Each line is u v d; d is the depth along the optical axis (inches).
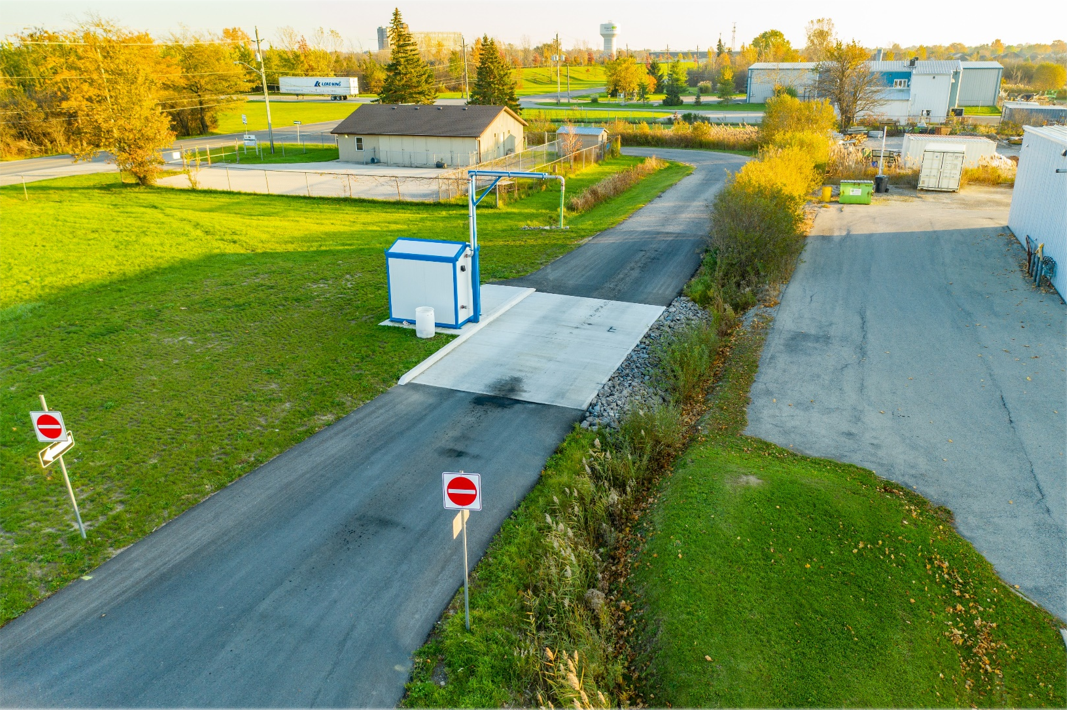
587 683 296.2
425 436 500.7
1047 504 425.7
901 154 1648.6
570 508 410.6
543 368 620.1
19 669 299.9
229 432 501.4
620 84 4468.5
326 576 358.9
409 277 698.8
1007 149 2178.9
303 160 2146.9
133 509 410.9
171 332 694.5
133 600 341.4
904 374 605.3
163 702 284.0
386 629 323.9
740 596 341.1
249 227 1200.2
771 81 3850.9
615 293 832.9
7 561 366.6
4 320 730.8
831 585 351.3
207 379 587.2
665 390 590.9
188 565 366.3
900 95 3002.0
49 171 1982.0
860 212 1233.4
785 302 793.6
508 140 2138.3
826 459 476.7
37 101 2486.5
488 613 331.9
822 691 293.1
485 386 584.1
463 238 1111.0
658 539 388.5
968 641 326.6
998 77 3646.7
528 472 455.8
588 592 354.3
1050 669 312.8
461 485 302.7
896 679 300.7
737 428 520.7
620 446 499.2
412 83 2628.0
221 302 782.5
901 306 767.1
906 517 410.0
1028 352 633.0
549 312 767.1
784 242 874.8
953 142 1568.7
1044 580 365.7
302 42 5502.0
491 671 300.7
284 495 428.8
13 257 981.8
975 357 630.5
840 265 921.5
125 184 1716.3
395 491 433.4
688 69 6269.7
